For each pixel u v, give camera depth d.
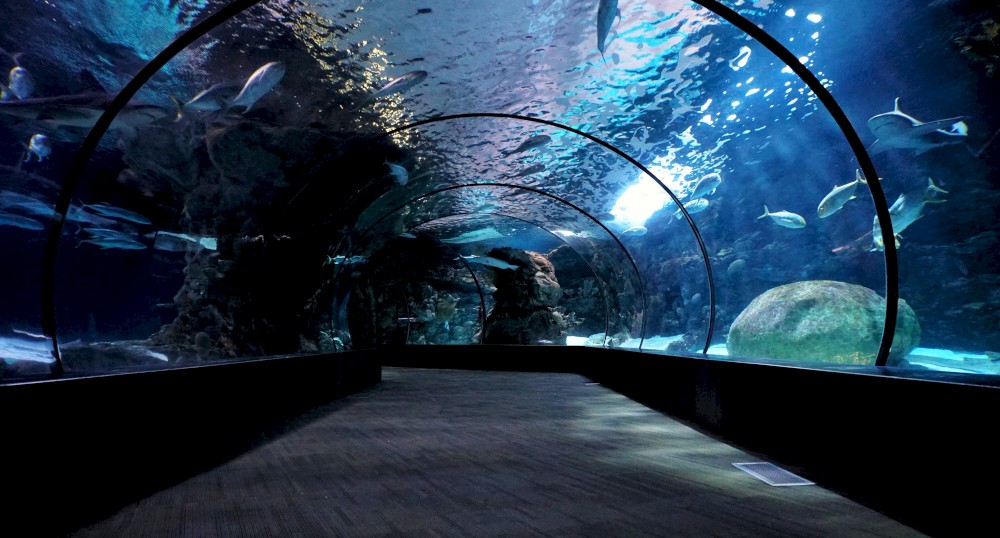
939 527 2.95
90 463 3.61
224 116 12.10
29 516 2.99
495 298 25.91
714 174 22.14
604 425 7.02
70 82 11.78
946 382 3.16
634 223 27.78
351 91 11.16
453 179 17.83
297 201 15.19
